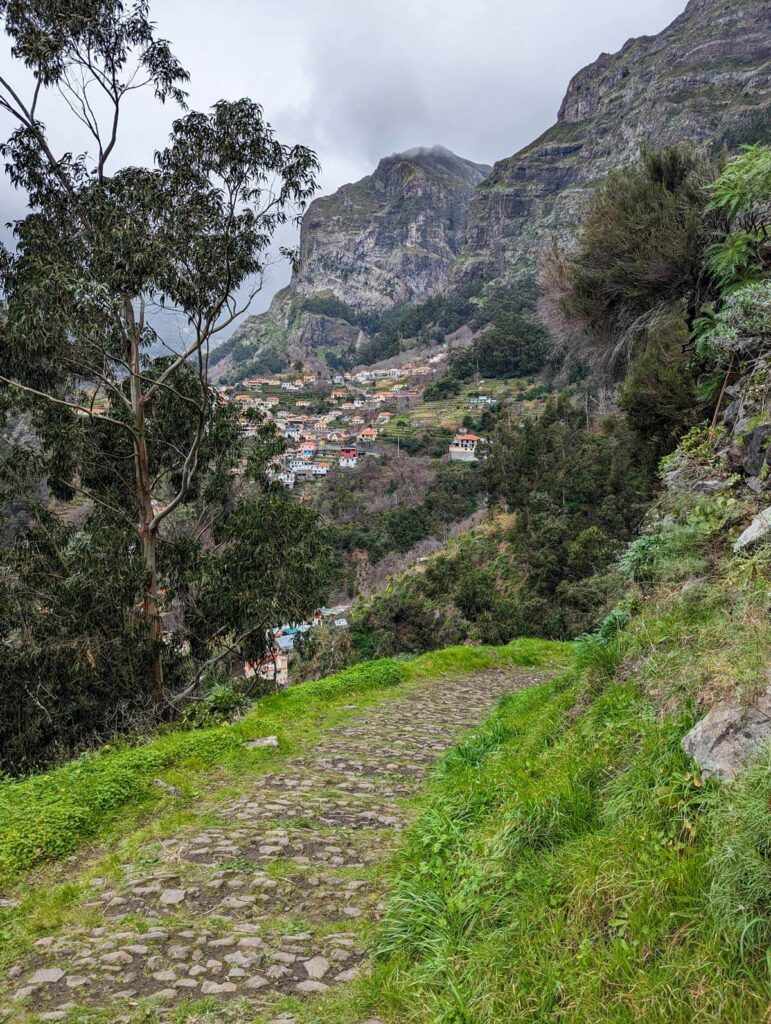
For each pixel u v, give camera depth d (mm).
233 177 12531
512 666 13852
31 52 11984
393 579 56594
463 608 39250
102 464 14242
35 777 5719
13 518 14180
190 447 15016
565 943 2477
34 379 12781
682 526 5289
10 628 12508
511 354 129375
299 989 2807
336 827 4816
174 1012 2656
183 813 5070
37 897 3748
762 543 4266
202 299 12422
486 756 5504
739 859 2229
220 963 3027
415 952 2928
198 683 14516
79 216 13000
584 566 37375
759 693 2963
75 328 11453
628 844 2730
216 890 3779
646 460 11516
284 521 14008
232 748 6824
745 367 6750
